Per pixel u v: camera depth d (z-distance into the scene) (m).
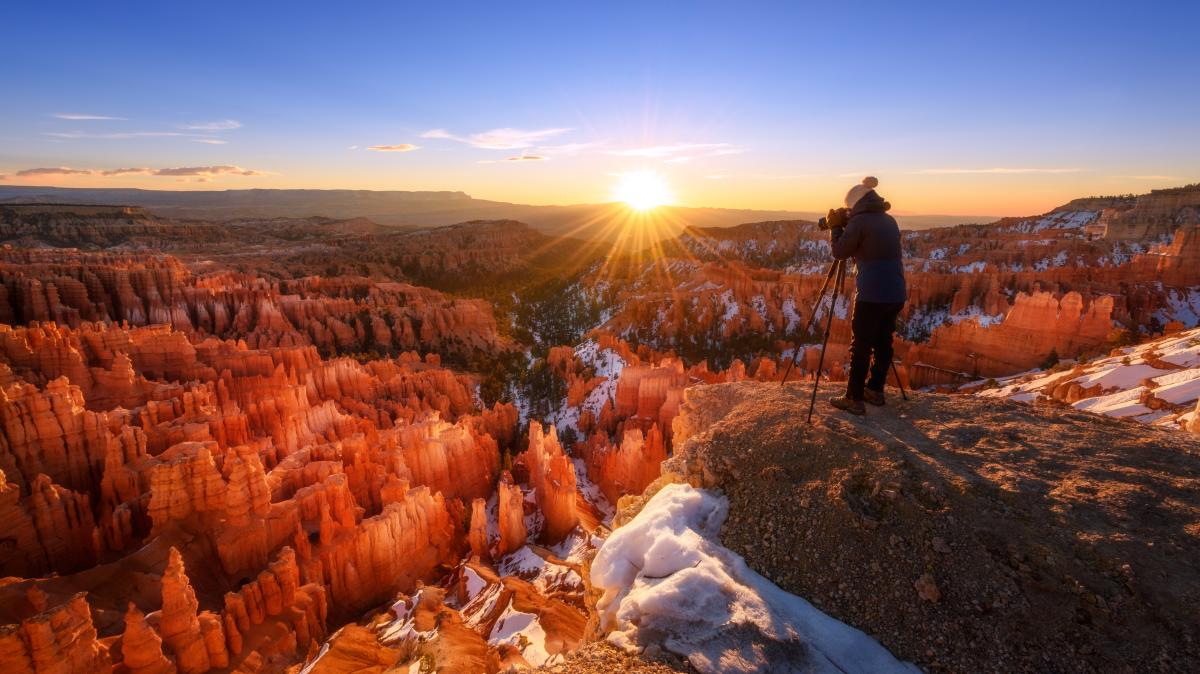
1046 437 7.69
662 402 79.19
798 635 5.56
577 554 43.31
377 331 129.88
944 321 121.62
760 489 7.45
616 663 5.47
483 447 63.28
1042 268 148.88
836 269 9.16
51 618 21.53
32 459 39.53
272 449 50.44
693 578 6.16
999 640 5.20
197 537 35.41
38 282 97.06
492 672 24.36
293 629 30.98
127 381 56.47
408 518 42.22
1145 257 115.88
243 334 114.75
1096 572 5.35
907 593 5.77
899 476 6.84
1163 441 7.29
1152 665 4.66
